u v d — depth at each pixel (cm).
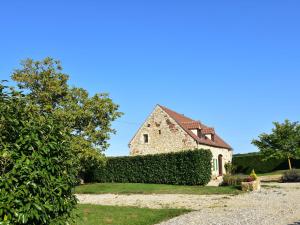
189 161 3309
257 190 2553
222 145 4562
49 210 574
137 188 2930
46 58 3142
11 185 535
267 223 1212
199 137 4056
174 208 1702
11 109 596
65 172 634
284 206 1675
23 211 534
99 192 2847
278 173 4341
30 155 576
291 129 4069
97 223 1260
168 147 3878
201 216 1409
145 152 3991
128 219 1342
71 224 652
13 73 3119
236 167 4803
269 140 4138
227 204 1839
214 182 3469
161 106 4038
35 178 564
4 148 548
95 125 3309
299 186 2812
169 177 3400
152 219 1351
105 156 3303
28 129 591
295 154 4009
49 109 733
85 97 3269
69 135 683
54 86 3070
